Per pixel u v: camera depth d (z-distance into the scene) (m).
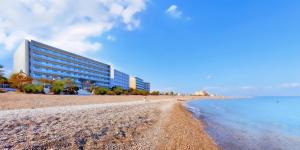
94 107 19.53
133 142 8.80
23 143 6.82
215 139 12.03
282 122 21.30
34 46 69.81
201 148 9.59
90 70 98.69
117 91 70.69
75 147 7.12
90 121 11.50
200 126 16.38
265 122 20.72
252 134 14.02
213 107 43.06
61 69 80.50
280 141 12.25
